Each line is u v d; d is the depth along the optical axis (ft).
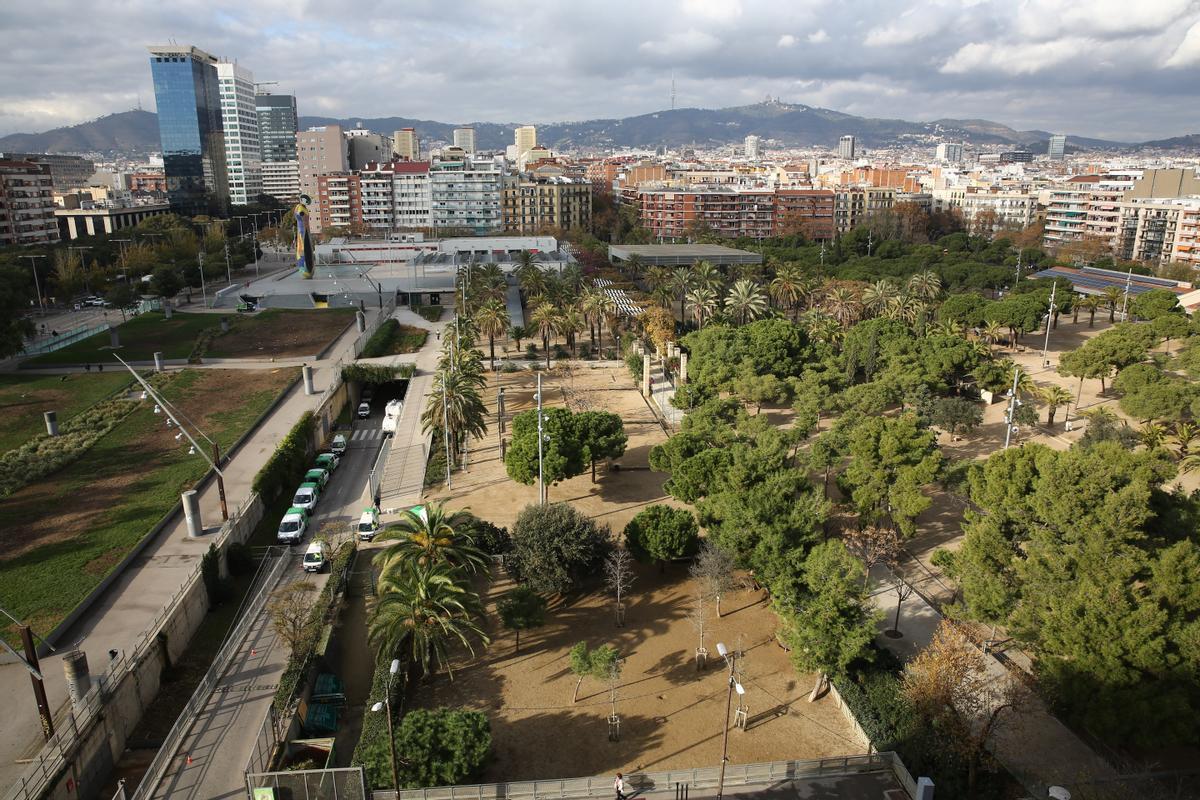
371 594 199.62
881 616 154.61
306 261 604.08
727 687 160.25
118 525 219.61
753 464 209.46
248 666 169.99
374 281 588.50
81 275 564.71
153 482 250.16
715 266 623.77
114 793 142.61
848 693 150.30
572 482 266.57
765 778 132.16
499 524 230.89
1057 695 137.69
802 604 160.76
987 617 158.92
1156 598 136.36
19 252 575.38
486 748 132.87
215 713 154.20
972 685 138.21
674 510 202.49
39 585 187.01
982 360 357.00
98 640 169.68
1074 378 382.83
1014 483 171.83
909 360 332.60
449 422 270.26
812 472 267.80
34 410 315.37
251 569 215.51
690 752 141.79
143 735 156.97
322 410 326.24
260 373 377.50
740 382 325.01
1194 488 245.04
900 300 450.30
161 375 369.30
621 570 181.47
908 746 135.23
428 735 132.26
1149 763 133.90
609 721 149.89
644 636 177.27
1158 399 272.92
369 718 145.18
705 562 178.50
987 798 126.62
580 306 463.01
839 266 636.89
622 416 335.88
